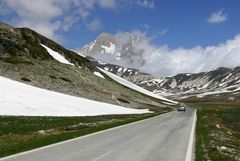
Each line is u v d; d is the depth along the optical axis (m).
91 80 121.44
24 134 27.77
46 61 116.19
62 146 19.91
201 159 16.95
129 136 27.33
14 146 19.12
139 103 120.69
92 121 48.03
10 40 114.69
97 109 71.12
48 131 30.42
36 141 21.95
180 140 25.27
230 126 56.59
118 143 22.42
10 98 54.88
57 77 101.38
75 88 98.62
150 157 16.97
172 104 190.62
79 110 63.03
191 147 21.39
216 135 32.25
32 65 102.50
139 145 21.69
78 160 15.22
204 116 71.50
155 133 30.55
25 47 117.56
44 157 15.61
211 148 21.50
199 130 35.66
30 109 51.25
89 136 26.47
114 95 113.31
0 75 81.56
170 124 43.47
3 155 15.84
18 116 42.34
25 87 70.44
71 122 42.75
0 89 59.66
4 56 105.75
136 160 15.93
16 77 85.00
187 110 114.94
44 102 61.19
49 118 45.09
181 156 17.64
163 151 19.28
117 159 15.97
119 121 49.75
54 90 86.25
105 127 36.28
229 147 24.86
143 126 39.19
